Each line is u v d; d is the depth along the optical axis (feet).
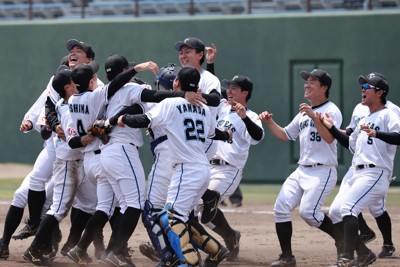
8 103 260.62
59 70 86.07
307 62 238.27
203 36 246.27
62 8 288.92
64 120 83.35
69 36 256.73
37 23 258.98
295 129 89.92
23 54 259.80
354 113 101.40
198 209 91.61
